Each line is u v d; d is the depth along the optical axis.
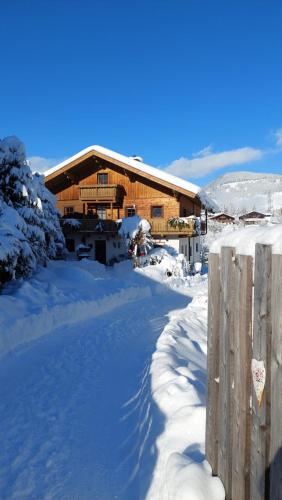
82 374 5.98
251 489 1.95
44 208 19.25
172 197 26.73
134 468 3.26
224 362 2.36
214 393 2.54
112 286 14.42
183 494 2.31
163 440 3.13
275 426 1.68
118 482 3.20
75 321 9.91
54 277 14.26
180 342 6.59
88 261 20.41
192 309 11.34
